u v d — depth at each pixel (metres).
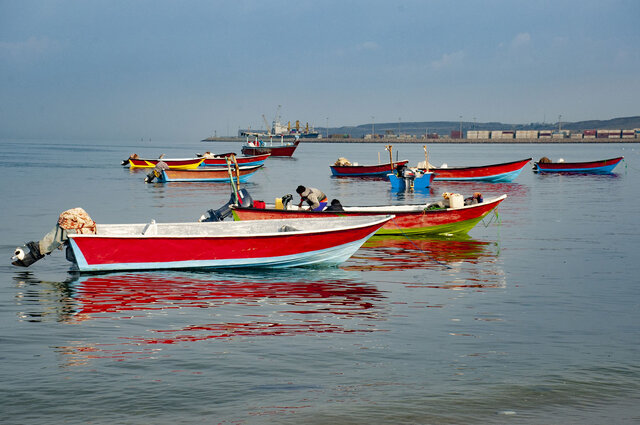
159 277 14.46
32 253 14.79
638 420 7.04
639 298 12.73
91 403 7.29
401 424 6.84
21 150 156.50
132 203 33.47
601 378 8.24
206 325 10.57
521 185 49.12
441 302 12.35
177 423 6.79
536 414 7.15
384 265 16.44
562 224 25.14
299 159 109.81
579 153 169.75
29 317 10.95
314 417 6.98
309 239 15.59
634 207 31.95
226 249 15.18
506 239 21.09
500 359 8.93
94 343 9.52
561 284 14.05
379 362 8.76
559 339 9.91
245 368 8.48
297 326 10.55
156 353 9.07
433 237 21.50
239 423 6.81
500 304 12.19
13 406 7.17
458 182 52.34
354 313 11.45
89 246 14.41
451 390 7.79
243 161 63.88
